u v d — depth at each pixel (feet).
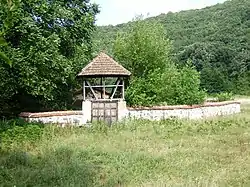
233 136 59.11
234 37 255.91
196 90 88.07
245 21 278.46
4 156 45.32
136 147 50.42
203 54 221.05
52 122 71.46
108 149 48.29
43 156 45.01
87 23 83.51
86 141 54.75
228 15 301.84
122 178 35.29
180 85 87.51
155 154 45.37
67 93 85.10
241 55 219.82
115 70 76.74
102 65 77.25
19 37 69.77
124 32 97.81
